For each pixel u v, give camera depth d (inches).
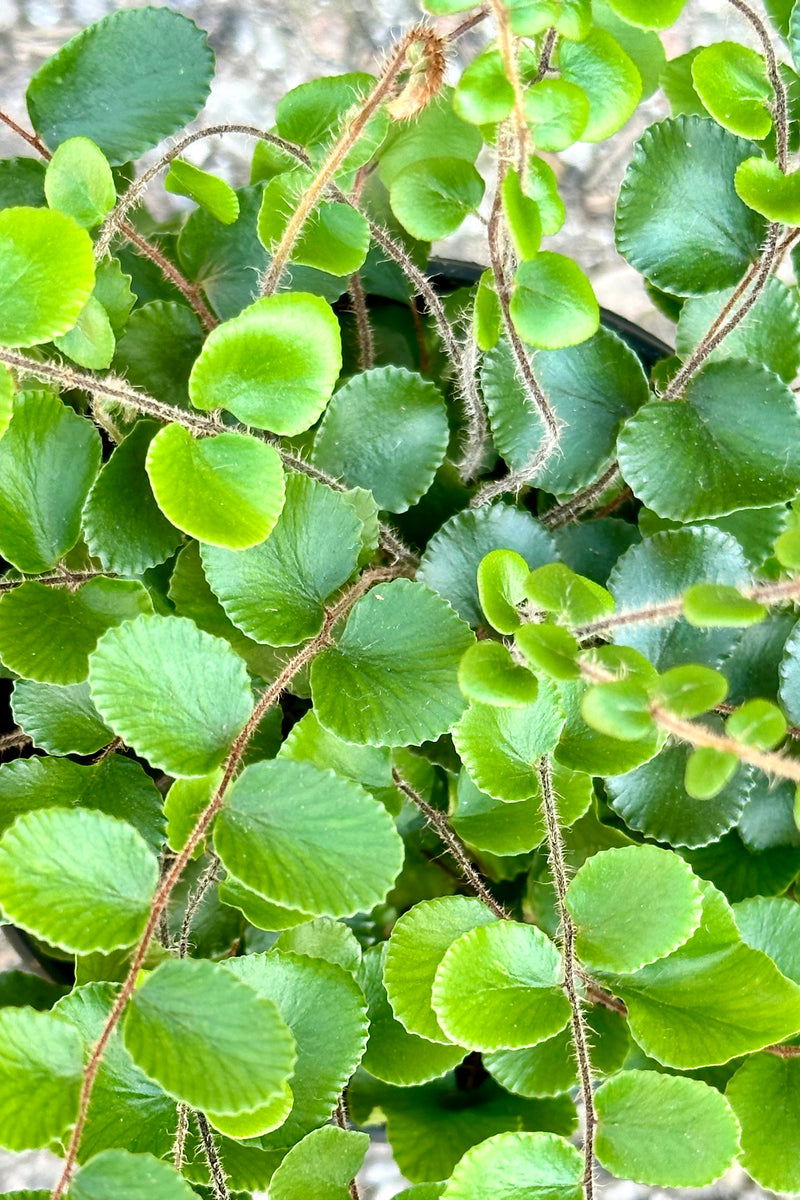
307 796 10.9
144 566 11.8
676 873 11.2
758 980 11.2
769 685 12.2
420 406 12.1
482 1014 11.1
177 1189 10.4
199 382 11.0
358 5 15.0
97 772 11.9
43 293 10.7
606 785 12.1
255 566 11.4
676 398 12.0
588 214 15.2
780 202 11.3
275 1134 11.3
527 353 12.1
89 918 10.6
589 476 12.3
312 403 11.1
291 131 12.1
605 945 11.3
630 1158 11.2
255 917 11.3
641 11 10.9
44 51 14.8
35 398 11.6
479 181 11.5
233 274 12.5
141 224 13.0
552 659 10.6
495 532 12.0
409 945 11.4
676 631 11.9
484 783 11.5
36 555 11.6
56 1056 10.6
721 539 11.9
